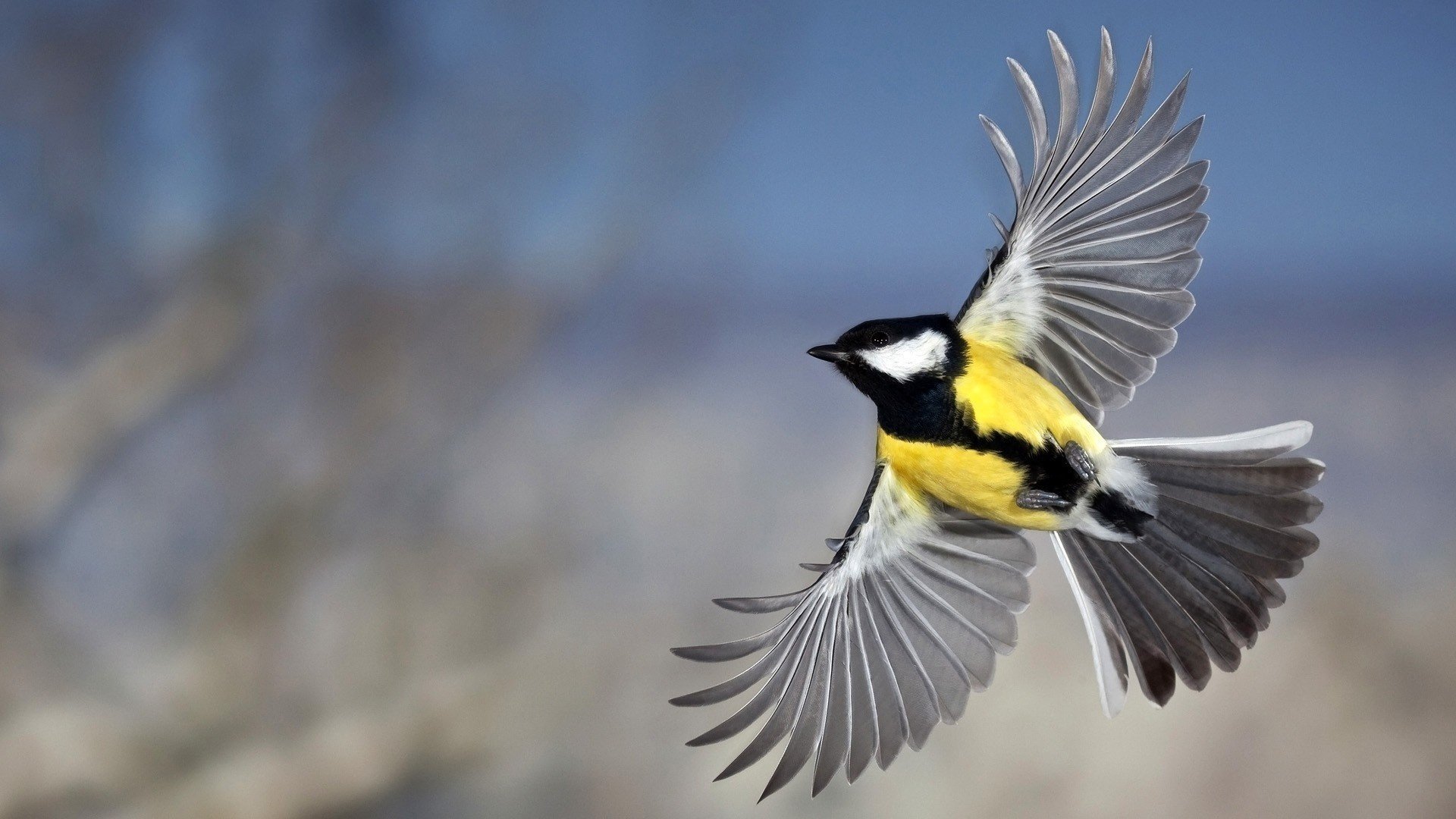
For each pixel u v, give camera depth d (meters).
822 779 3.54
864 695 3.55
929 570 3.56
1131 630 3.54
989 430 3.51
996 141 3.49
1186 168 3.48
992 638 3.55
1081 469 3.51
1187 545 3.53
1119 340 3.51
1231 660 3.53
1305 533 3.52
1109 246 3.50
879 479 3.55
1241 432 3.52
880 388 3.52
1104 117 3.49
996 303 3.52
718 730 3.53
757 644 3.54
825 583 3.55
